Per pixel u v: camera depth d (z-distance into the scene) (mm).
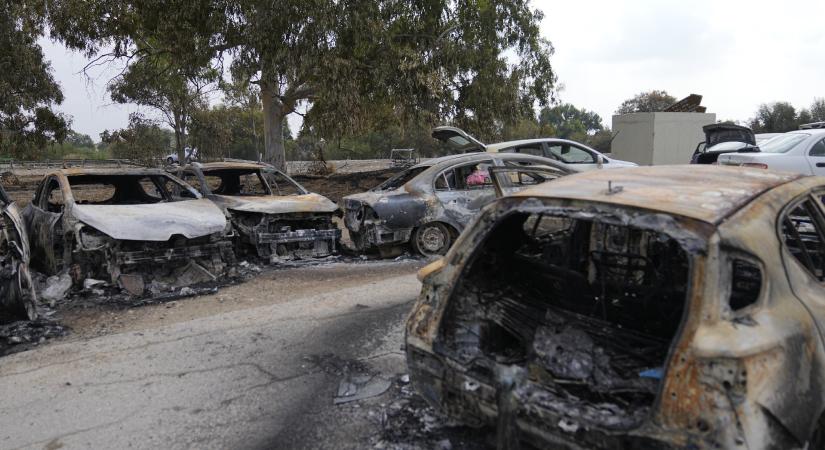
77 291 6562
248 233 8594
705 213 2381
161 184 8781
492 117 21797
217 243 7320
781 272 2428
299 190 9961
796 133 10680
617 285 3482
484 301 3387
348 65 16375
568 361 2949
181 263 7180
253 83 18750
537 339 3156
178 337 5094
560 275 3688
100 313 5965
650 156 21734
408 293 6395
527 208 2844
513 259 3861
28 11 18875
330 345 4812
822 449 2471
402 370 4246
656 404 2180
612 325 3199
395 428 3383
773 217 2576
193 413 3658
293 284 7238
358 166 35938
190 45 17562
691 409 2100
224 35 17531
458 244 3139
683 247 2285
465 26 20375
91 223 6543
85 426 3508
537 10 21422
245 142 47875
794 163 9805
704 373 2094
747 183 2934
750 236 2371
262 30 15945
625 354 2957
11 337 5113
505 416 2605
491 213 3039
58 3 17562
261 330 5242
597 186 2918
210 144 29578
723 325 2139
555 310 3416
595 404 2516
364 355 4570
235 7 16641
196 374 4270
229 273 7461
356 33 16188
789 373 2191
